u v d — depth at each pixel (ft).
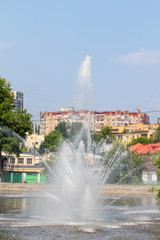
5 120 202.90
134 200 131.64
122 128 577.02
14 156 272.92
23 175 207.10
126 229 70.74
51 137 401.08
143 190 155.53
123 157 212.64
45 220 79.25
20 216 84.48
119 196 150.10
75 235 64.39
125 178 204.64
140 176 221.87
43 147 401.29
